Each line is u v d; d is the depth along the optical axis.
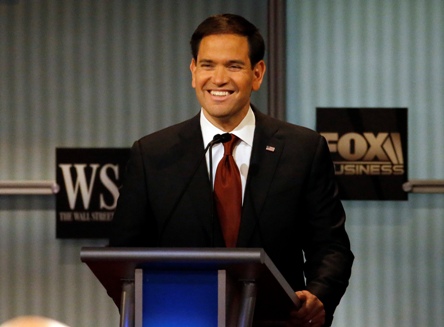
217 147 9.84
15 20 19.06
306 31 19.03
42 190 18.81
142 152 10.01
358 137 18.97
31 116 19.08
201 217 9.52
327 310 9.38
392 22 19.16
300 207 9.82
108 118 19.09
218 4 19.05
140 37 19.11
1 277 18.92
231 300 7.49
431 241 19.03
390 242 18.98
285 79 18.94
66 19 19.09
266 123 10.08
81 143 19.06
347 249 9.88
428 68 19.17
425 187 18.92
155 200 9.72
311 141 10.02
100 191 18.91
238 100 9.56
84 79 19.11
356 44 19.11
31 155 19.05
